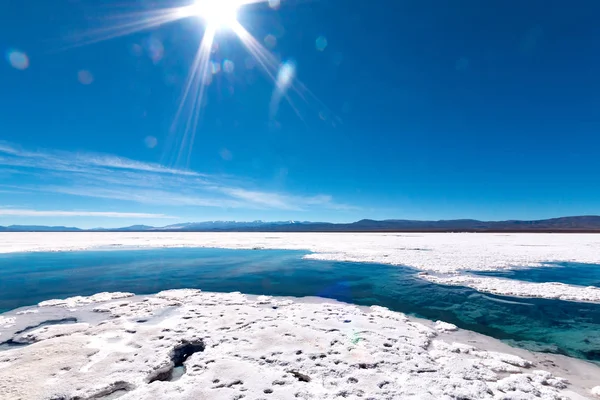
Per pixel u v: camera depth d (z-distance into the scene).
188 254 28.22
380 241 47.62
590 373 6.27
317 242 45.03
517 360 6.70
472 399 4.98
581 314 10.41
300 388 5.21
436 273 18.00
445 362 6.38
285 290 13.66
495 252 28.86
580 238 56.22
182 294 12.35
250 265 21.06
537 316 10.17
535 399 5.04
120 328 8.19
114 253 28.94
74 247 34.94
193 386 5.25
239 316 9.28
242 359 6.28
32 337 7.64
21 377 5.51
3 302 11.34
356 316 9.49
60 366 5.95
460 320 9.79
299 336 7.53
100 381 5.43
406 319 9.48
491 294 13.09
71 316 9.49
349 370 5.85
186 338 7.44
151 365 6.05
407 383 5.41
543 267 20.44
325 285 14.70
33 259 24.12
